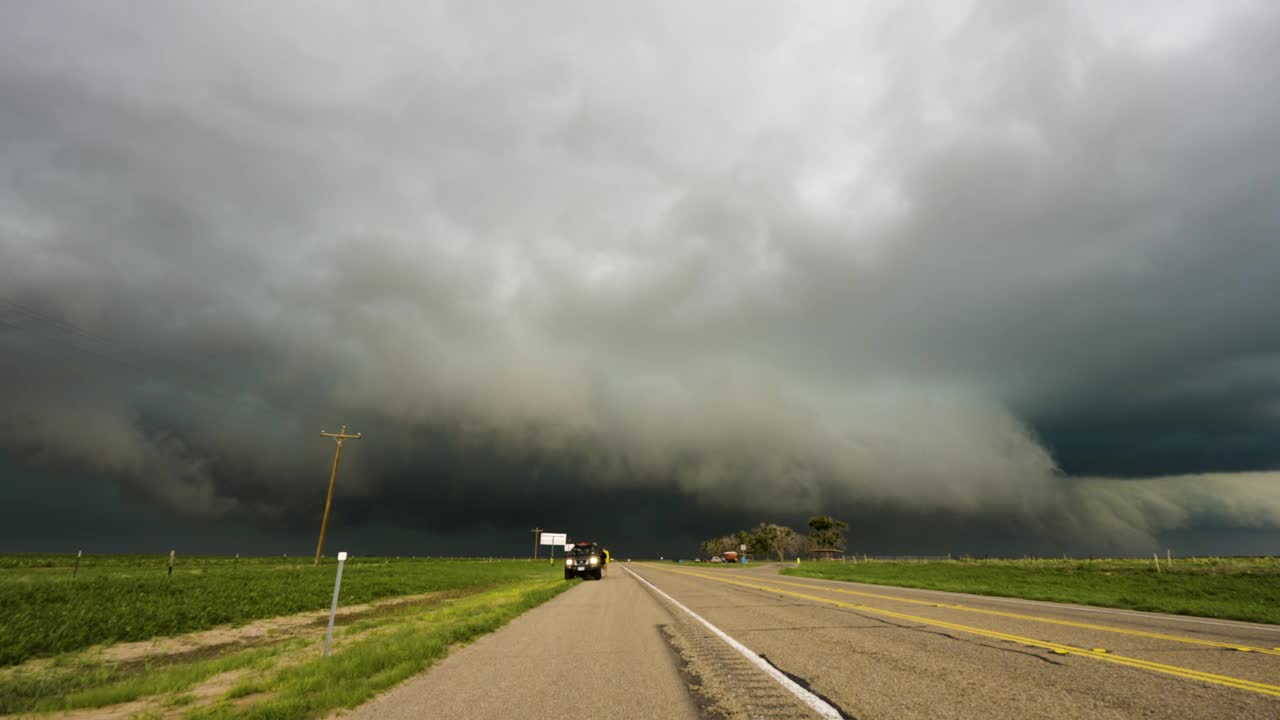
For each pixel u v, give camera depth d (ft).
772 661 28.32
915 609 52.37
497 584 120.88
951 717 18.21
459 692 23.36
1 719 22.62
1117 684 22.27
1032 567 183.52
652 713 19.61
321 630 52.39
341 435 173.27
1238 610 50.80
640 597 72.79
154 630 48.49
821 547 460.55
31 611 49.80
